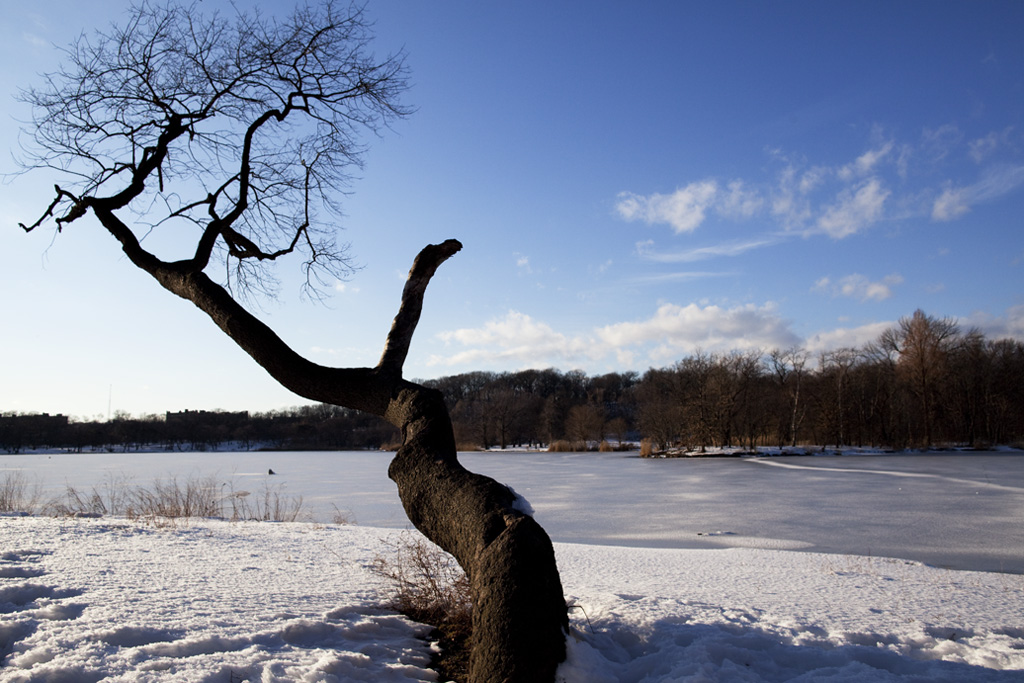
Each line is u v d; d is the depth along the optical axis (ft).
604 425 324.80
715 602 20.29
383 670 12.76
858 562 31.42
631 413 396.98
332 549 28.48
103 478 111.45
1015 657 14.34
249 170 19.39
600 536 47.98
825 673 12.44
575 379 450.71
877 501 69.31
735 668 12.34
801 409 206.39
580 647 11.71
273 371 14.48
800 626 16.89
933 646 15.79
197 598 16.85
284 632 14.30
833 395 197.36
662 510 63.98
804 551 40.34
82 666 11.28
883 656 13.64
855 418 206.80
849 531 49.11
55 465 174.91
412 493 12.97
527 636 10.43
